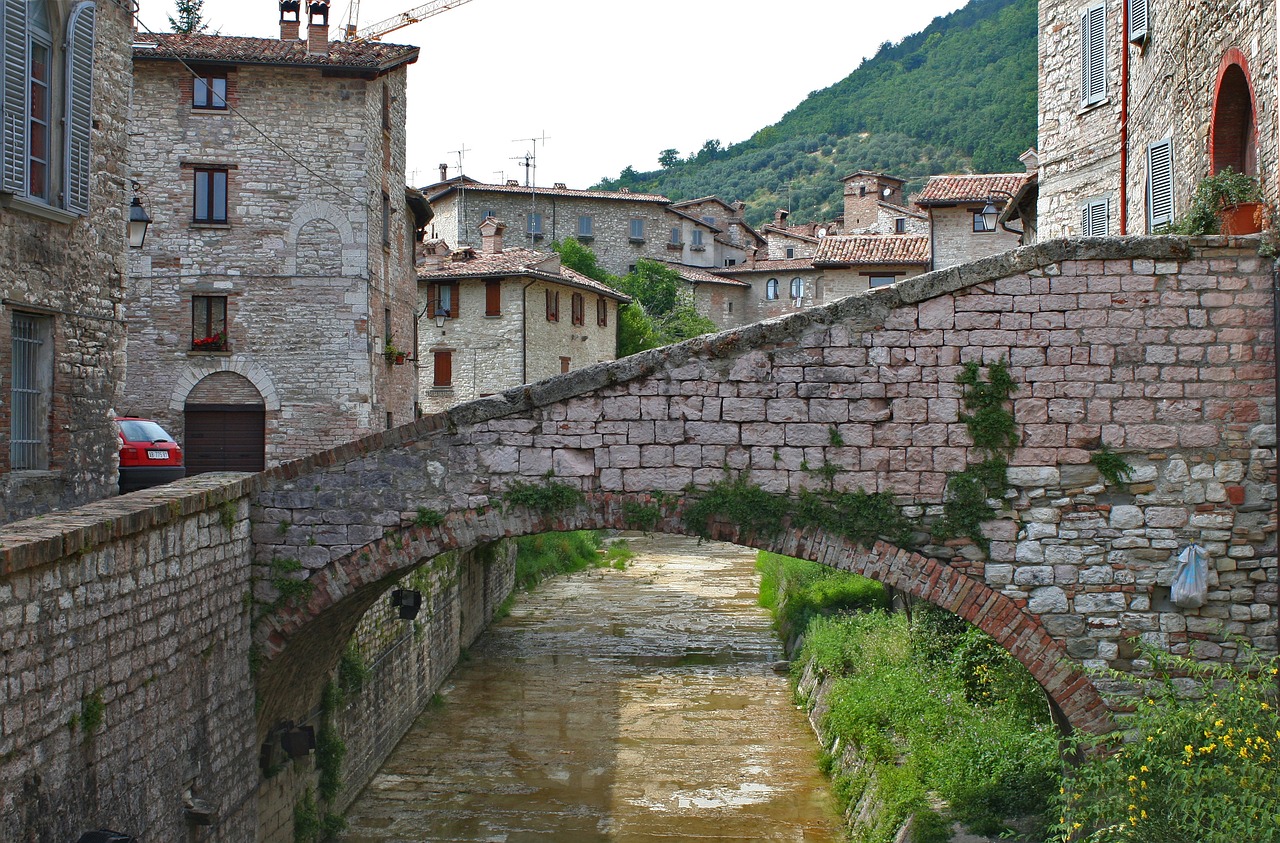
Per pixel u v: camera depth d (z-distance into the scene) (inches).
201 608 405.4
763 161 5128.0
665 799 647.8
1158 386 410.3
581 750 737.6
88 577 328.5
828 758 685.9
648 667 960.9
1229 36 466.0
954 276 415.2
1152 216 598.2
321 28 1022.4
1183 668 408.2
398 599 663.1
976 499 414.6
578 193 2536.9
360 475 442.6
